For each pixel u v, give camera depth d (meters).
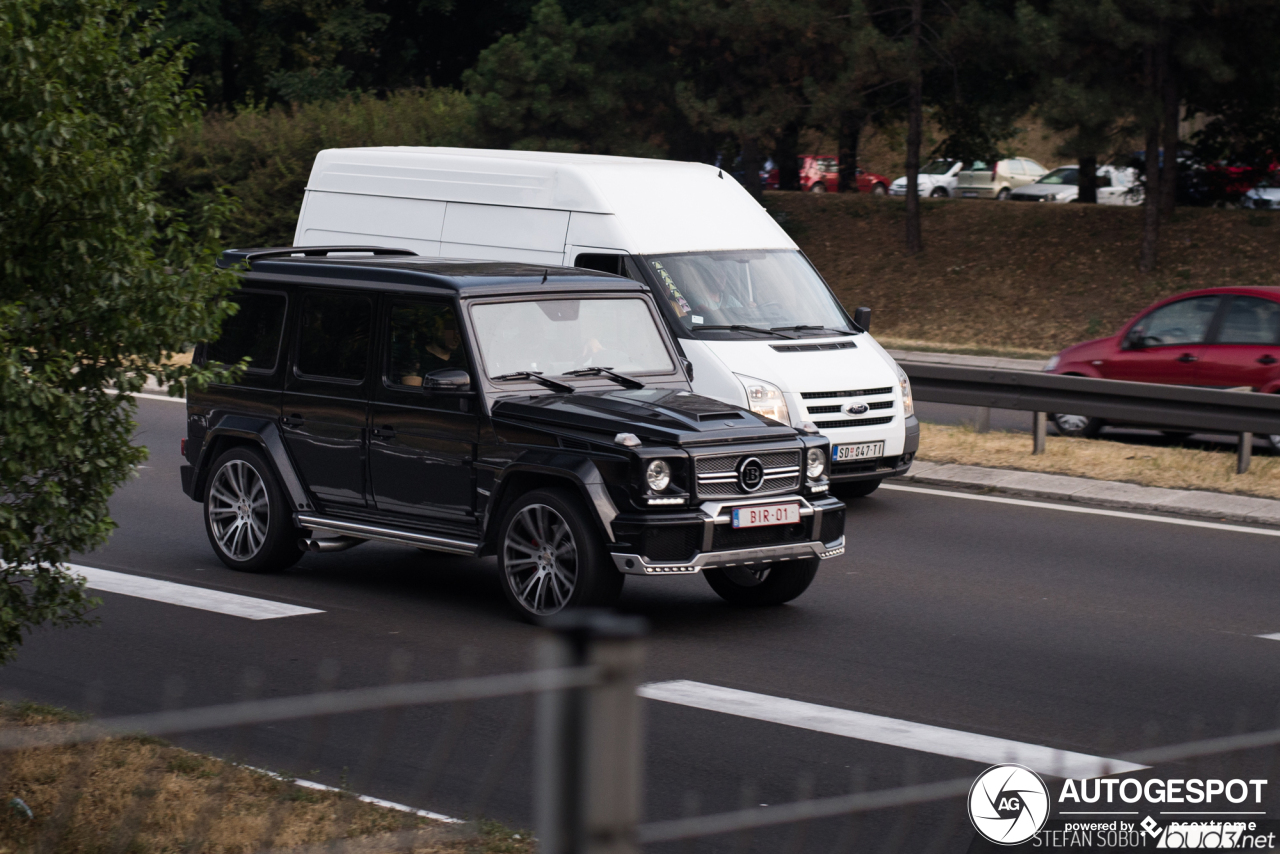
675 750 6.24
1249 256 32.06
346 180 14.99
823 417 12.19
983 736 6.51
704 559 8.09
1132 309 31.16
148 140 6.41
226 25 44.66
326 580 9.73
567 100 34.81
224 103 45.50
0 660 6.20
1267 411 13.18
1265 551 10.88
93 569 9.90
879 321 33.28
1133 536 11.40
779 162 38.22
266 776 5.51
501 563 8.53
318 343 9.59
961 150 41.31
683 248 12.98
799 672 7.57
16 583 6.22
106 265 6.03
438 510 8.92
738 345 12.31
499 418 8.58
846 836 5.21
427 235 14.19
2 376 5.55
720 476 8.23
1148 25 28.84
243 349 9.98
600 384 9.16
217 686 7.09
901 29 33.94
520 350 9.01
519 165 13.65
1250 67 31.75
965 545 11.04
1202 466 13.66
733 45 33.06
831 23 32.38
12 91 5.84
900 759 6.17
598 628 2.24
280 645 7.95
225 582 9.59
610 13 37.75
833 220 37.94
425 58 47.75
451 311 8.94
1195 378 15.70
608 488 8.08
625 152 35.19
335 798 5.30
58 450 5.91
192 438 10.25
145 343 6.17
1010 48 31.58
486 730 6.42
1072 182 52.88
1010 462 14.12
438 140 37.56
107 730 2.51
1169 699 7.19
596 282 9.59
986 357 28.80
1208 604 9.27
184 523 11.73
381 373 9.20
